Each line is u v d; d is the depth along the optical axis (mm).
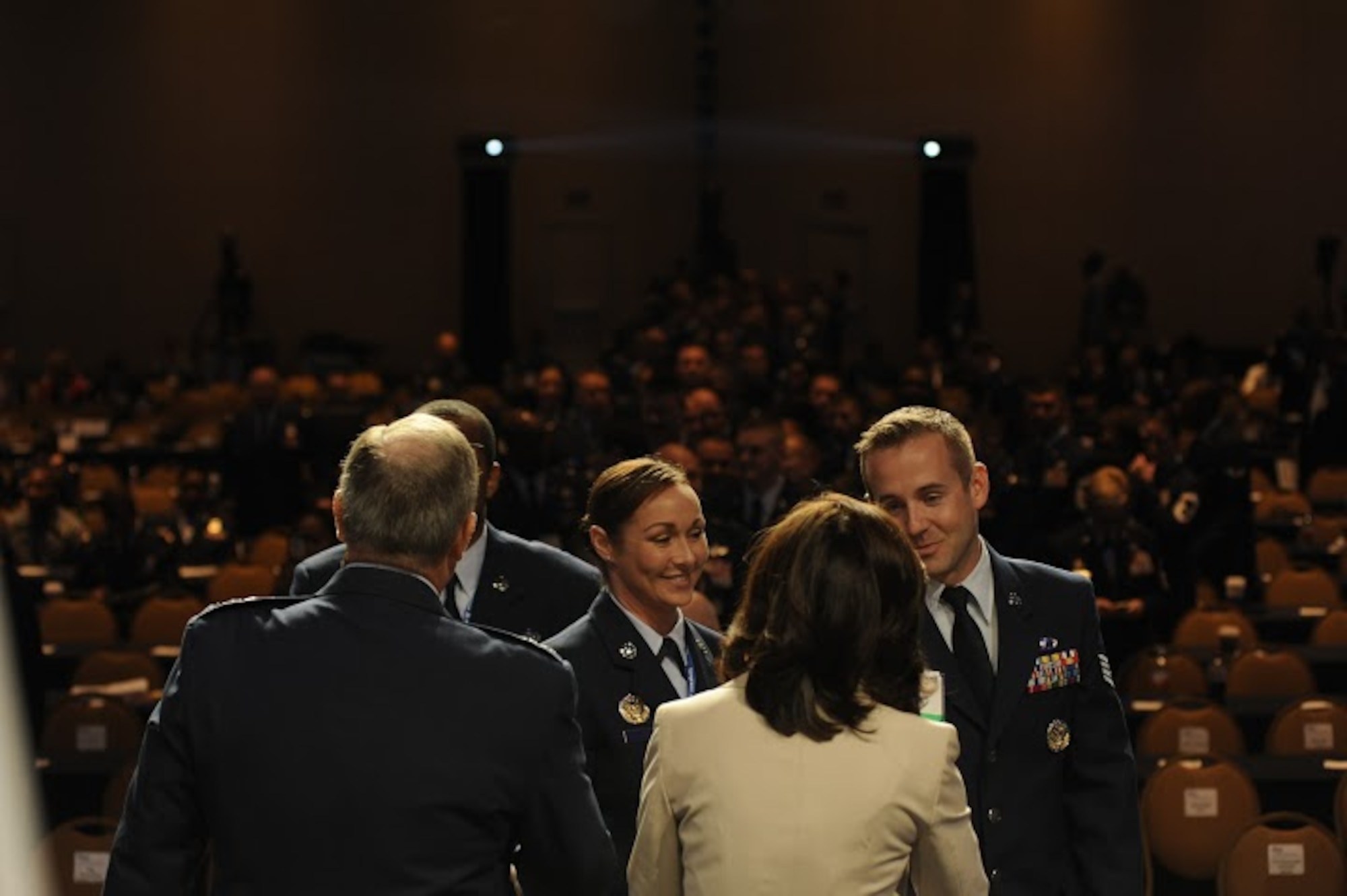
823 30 32062
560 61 32156
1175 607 12477
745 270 32156
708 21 32250
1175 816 8695
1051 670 4547
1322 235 30406
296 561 12398
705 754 3469
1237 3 30703
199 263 31891
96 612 13414
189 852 3439
